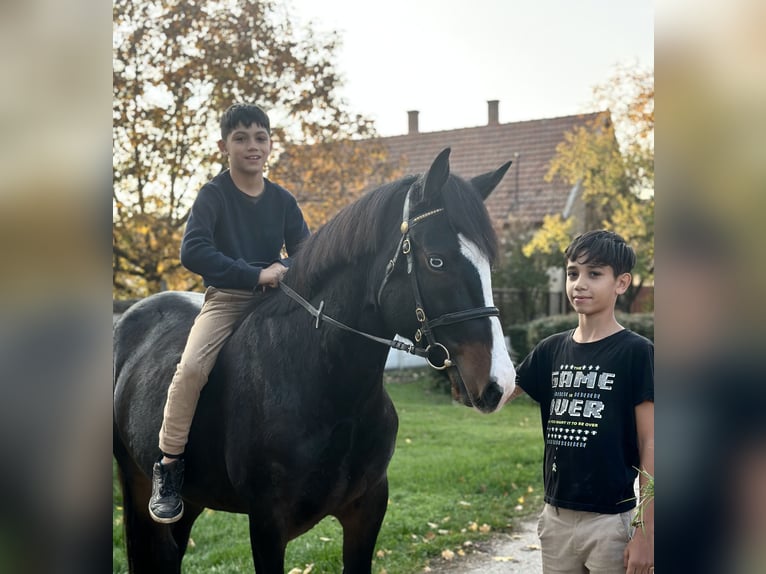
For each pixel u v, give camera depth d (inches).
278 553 91.2
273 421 91.0
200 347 98.7
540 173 791.1
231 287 99.0
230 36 406.0
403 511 193.2
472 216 82.4
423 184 84.0
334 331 90.5
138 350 121.1
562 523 86.1
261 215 108.0
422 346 83.9
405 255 84.2
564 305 660.7
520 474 234.7
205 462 101.0
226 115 106.1
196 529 177.0
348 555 100.7
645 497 76.2
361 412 92.0
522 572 153.3
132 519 120.2
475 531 180.4
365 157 450.0
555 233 582.2
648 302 690.2
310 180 434.3
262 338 97.0
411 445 282.5
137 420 111.2
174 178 405.4
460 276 80.4
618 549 81.5
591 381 85.4
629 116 554.6
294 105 421.4
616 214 555.2
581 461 84.0
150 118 390.9
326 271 93.0
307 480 90.4
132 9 389.4
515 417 374.6
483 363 78.0
